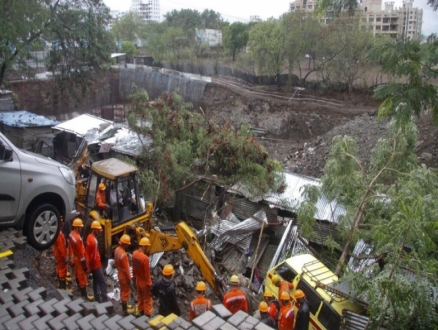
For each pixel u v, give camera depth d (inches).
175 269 522.0
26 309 264.1
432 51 225.3
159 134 671.8
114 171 463.2
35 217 358.6
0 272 301.3
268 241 621.0
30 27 778.2
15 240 344.2
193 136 692.7
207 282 464.4
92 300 357.4
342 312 353.4
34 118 998.4
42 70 1519.4
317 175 968.3
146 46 2309.3
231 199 676.1
